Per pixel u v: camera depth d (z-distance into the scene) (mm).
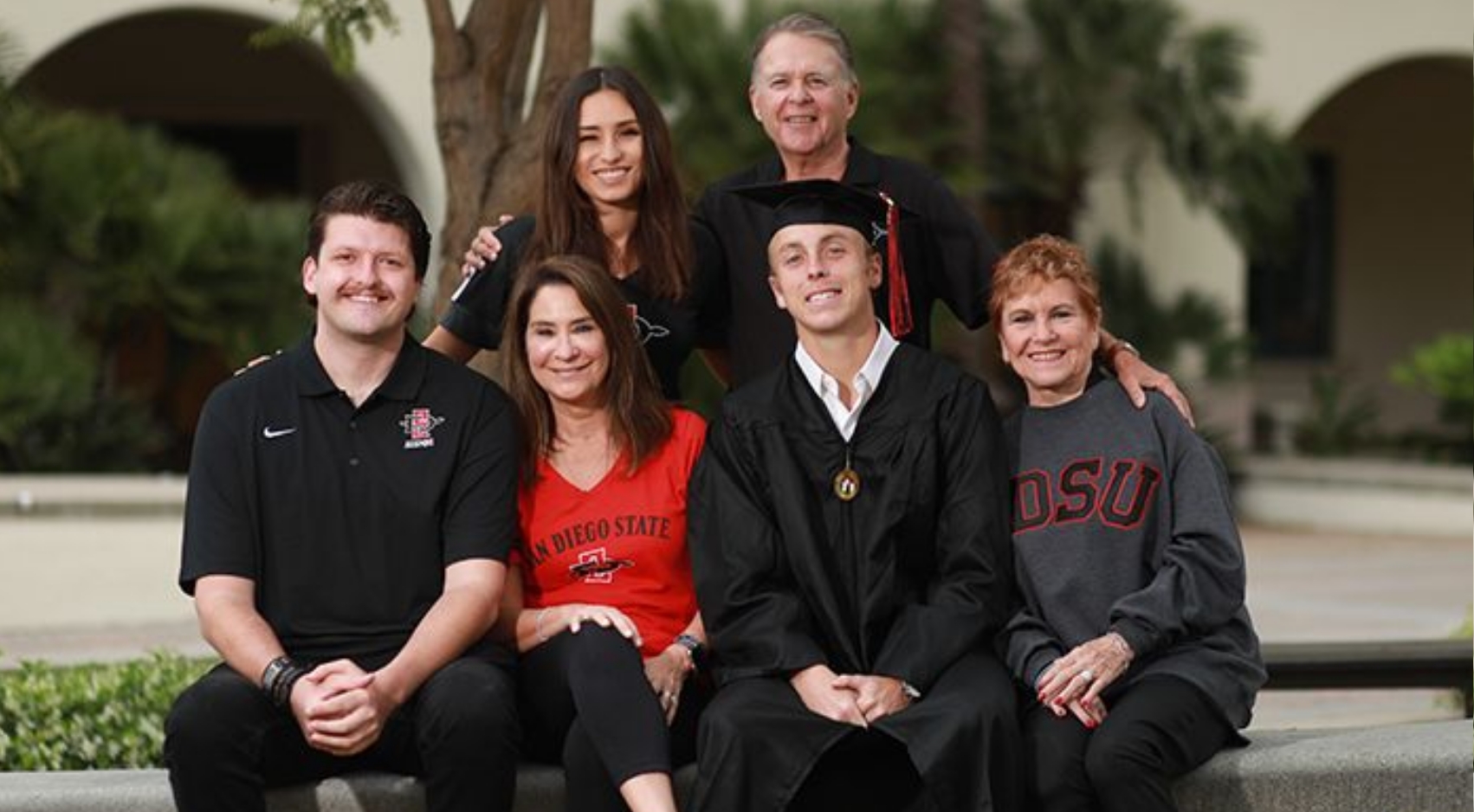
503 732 4422
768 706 4559
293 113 18891
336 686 4363
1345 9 18250
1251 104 18016
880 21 15562
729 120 14703
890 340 4871
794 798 4633
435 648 4500
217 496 4621
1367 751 4742
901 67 15703
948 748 4441
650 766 4422
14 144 13875
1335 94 21000
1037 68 16859
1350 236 21766
